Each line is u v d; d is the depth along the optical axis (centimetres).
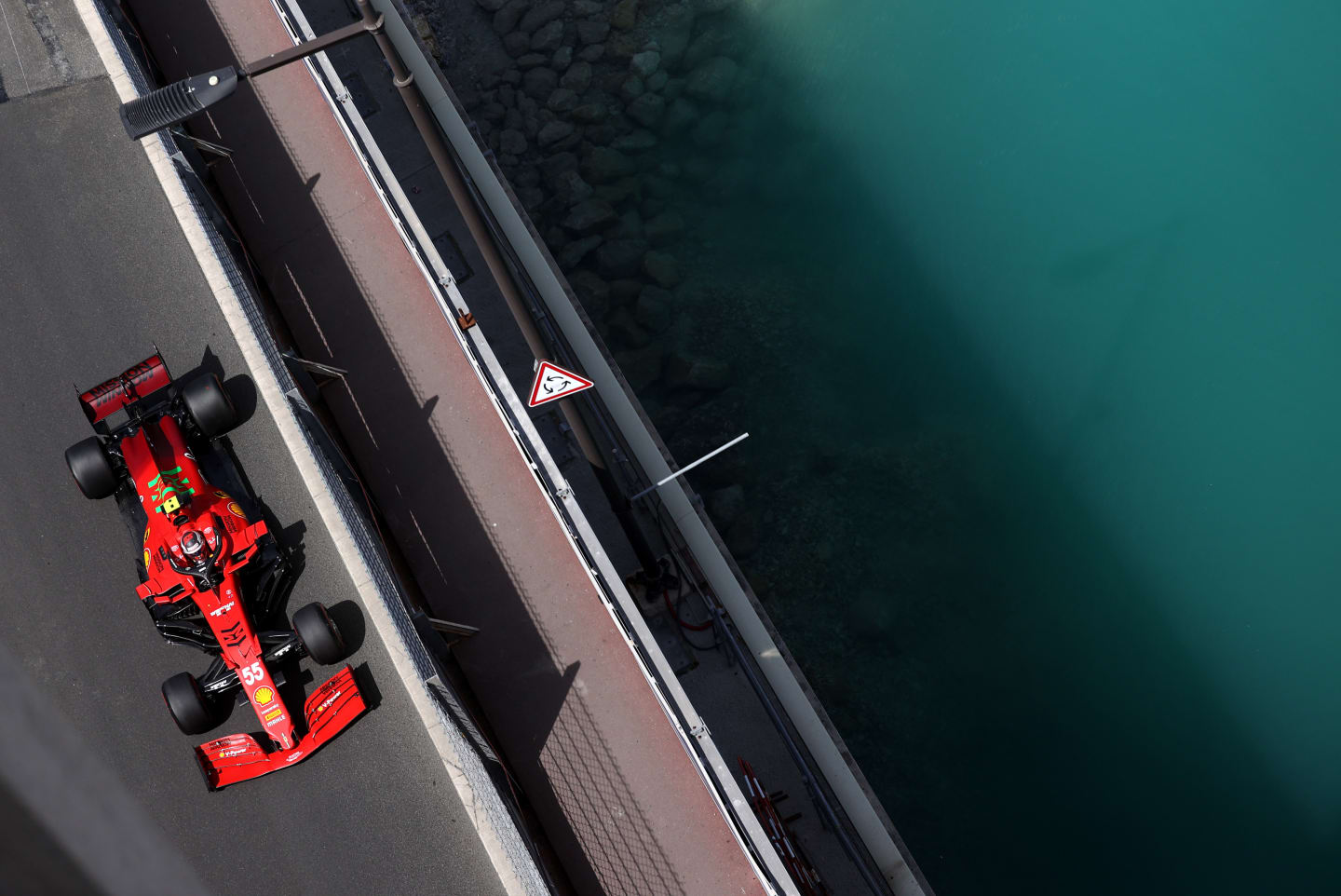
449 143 1366
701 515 1292
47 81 1293
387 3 1430
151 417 1086
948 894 1616
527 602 1070
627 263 1950
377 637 1077
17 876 1057
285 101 1267
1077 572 1836
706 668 1173
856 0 2173
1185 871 1631
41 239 1233
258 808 1067
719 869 985
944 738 1716
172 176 1108
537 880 895
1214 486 1881
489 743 969
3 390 1195
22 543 1155
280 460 1120
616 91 2062
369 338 1173
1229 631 1792
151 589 1001
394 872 1045
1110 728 1730
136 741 1097
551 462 1005
